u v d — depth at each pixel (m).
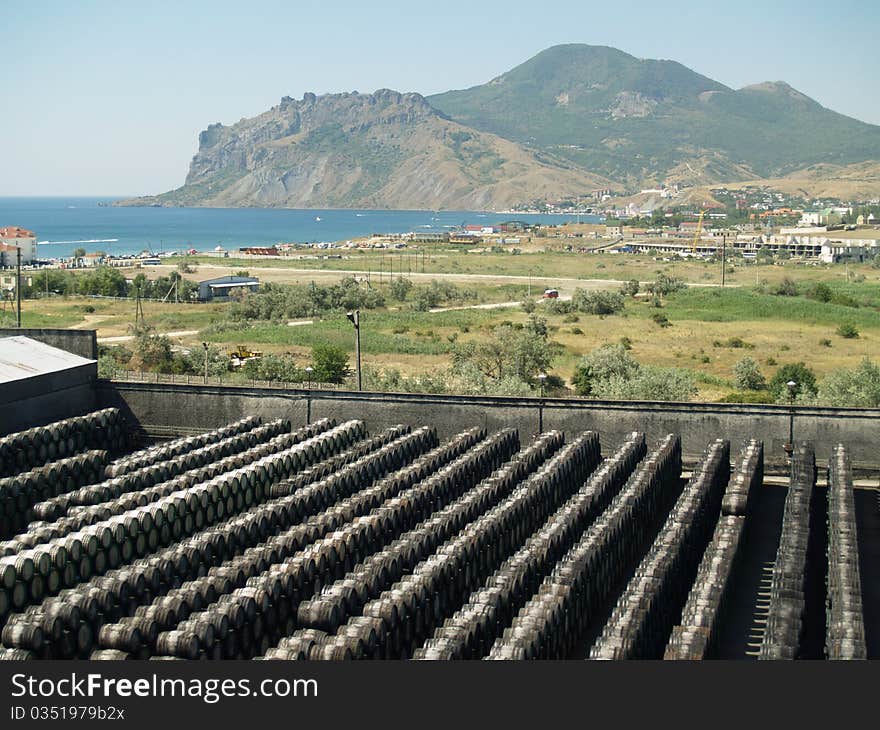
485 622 32.38
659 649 34.88
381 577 34.97
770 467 59.19
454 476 49.09
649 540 48.16
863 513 51.88
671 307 165.62
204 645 29.78
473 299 180.38
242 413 64.06
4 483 43.25
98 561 36.31
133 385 64.75
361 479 48.94
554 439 58.41
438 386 90.44
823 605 39.06
